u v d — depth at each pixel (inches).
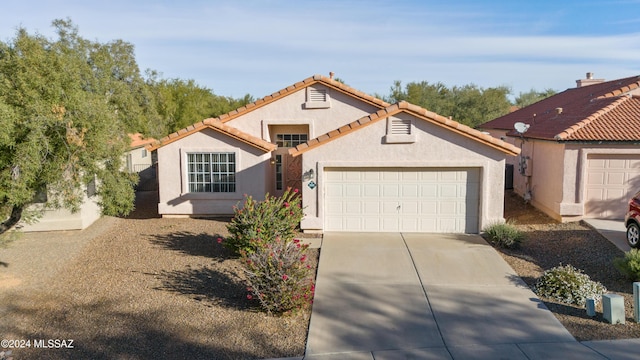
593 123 623.8
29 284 436.1
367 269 454.9
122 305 382.9
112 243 562.3
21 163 349.7
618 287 402.9
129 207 495.5
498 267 457.4
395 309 365.7
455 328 332.8
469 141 570.3
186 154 677.9
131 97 726.5
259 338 325.1
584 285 377.1
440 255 494.9
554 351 297.7
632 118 626.2
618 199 606.2
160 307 377.1
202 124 663.1
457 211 588.1
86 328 344.8
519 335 320.8
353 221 598.2
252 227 471.5
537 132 724.7
